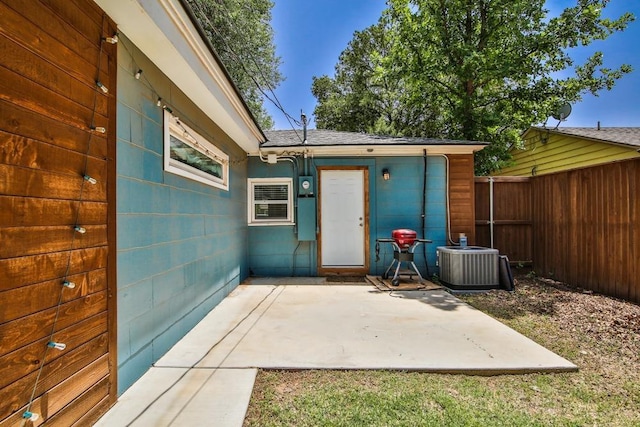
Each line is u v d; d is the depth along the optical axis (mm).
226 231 4641
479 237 6316
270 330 3271
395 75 9812
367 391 2191
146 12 2033
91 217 1869
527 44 8727
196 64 2854
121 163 2193
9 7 1375
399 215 5996
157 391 2156
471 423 1862
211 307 3961
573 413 1979
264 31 10695
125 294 2199
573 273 5262
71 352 1679
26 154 1449
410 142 5820
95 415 1835
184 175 3221
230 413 1912
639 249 4184
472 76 8930
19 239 1402
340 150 5914
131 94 2334
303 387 2244
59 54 1653
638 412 1996
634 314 3816
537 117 9367
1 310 1309
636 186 4227
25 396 1402
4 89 1347
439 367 2477
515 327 3432
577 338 3141
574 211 5250
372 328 3326
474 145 5793
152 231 2600
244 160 5820
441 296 4625
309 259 6039
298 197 5941
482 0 8773
